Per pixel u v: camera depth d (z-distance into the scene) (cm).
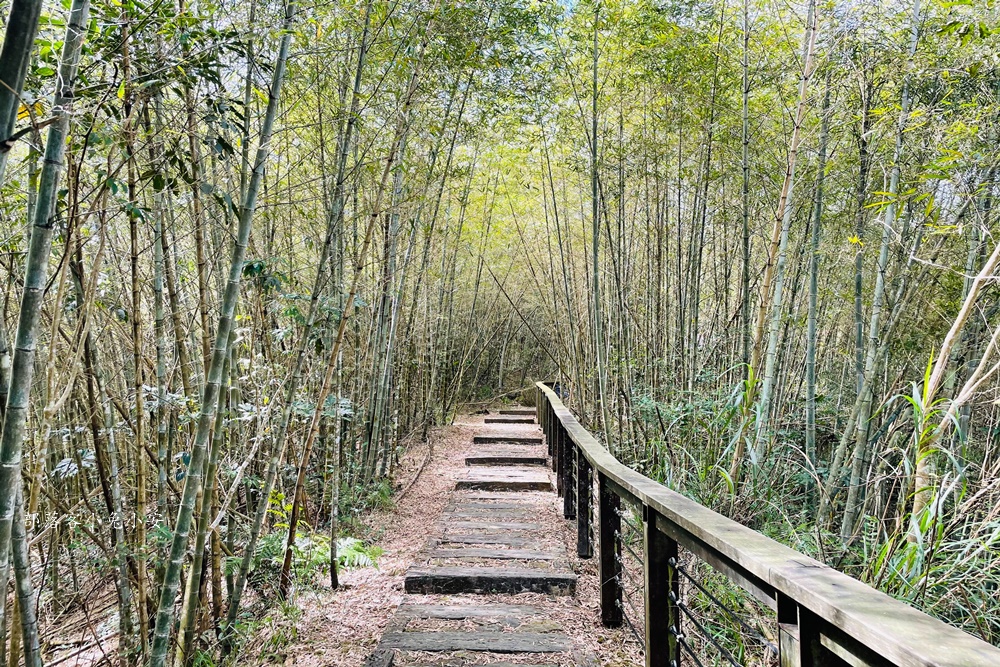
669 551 208
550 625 290
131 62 194
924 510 244
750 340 563
